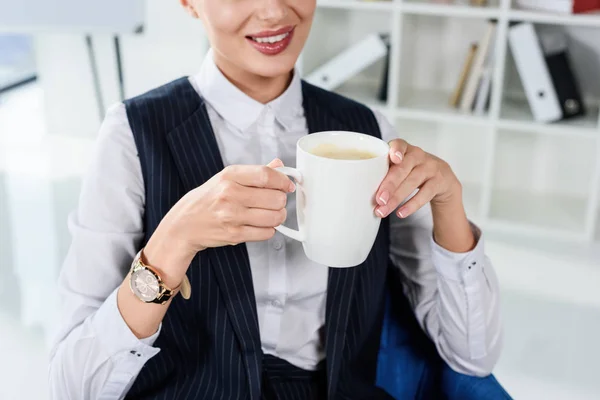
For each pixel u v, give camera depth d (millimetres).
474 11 3201
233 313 1047
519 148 3660
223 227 826
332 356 1102
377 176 789
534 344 2521
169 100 1111
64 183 3793
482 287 1113
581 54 3467
